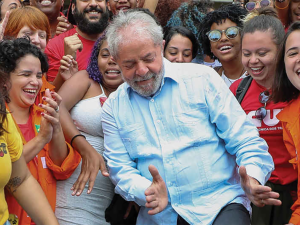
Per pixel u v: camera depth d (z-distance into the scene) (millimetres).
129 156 2795
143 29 2512
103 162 2977
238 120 2674
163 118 2680
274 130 3047
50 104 2715
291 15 4141
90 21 3973
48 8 4418
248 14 3596
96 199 3199
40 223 2545
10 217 2697
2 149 2320
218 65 4312
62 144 2930
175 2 4598
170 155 2629
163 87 2709
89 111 3219
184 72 2730
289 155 3027
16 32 3383
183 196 2637
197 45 3885
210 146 2666
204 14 4145
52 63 3965
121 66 2594
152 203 2410
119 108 2781
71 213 3123
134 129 2729
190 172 2621
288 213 3059
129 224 3139
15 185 2527
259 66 3111
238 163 2646
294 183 3053
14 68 2812
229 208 2586
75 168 3094
